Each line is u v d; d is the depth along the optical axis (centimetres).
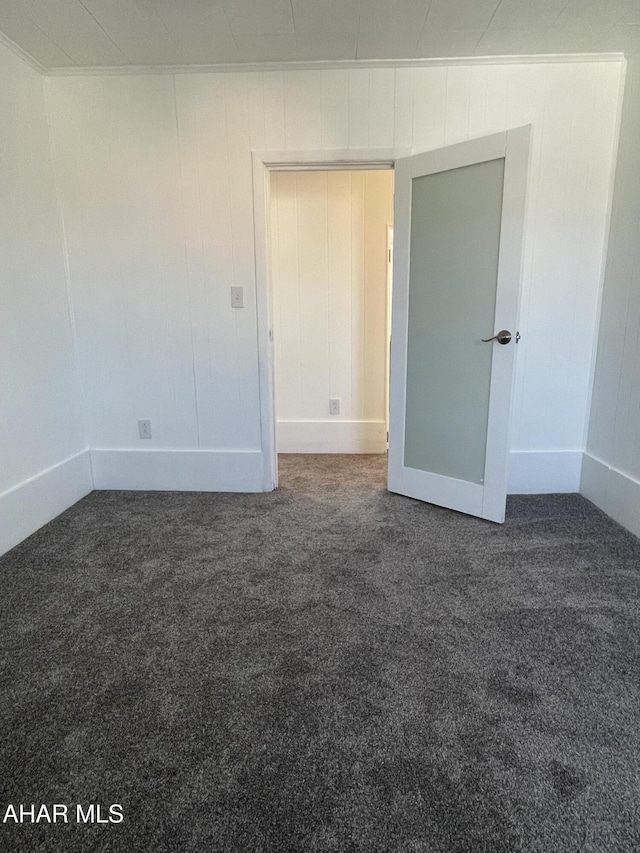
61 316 276
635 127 238
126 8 205
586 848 97
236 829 101
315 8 206
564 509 268
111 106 263
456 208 244
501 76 252
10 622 171
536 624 168
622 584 193
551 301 272
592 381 280
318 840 99
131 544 231
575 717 128
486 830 100
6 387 230
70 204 274
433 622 169
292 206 358
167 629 167
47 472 258
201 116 262
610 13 211
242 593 188
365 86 256
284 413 388
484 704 133
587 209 263
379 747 120
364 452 388
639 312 236
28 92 247
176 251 277
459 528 245
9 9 204
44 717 130
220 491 302
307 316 372
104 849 98
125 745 121
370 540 233
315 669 147
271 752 119
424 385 271
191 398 294
